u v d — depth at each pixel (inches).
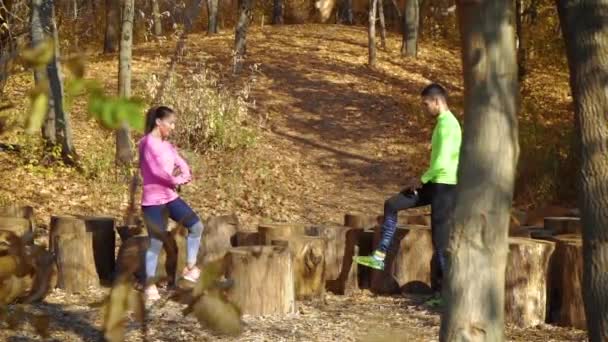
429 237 410.9
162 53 1152.2
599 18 214.8
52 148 698.2
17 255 78.3
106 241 431.8
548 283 365.1
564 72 1252.5
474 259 171.3
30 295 81.5
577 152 221.8
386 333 85.7
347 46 1293.1
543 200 712.4
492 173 169.8
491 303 172.4
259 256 354.0
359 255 422.0
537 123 839.7
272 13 1733.5
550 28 1291.8
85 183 677.9
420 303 390.9
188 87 858.8
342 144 884.0
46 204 640.4
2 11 524.1
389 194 766.5
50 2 550.3
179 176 357.7
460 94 1092.5
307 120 948.6
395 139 907.4
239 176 749.9
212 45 1232.8
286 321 350.3
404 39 1277.1
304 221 675.4
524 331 349.1
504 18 168.1
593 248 216.5
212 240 429.1
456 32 1430.9
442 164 369.7
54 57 65.5
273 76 1082.1
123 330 71.0
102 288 404.5
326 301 395.9
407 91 1091.9
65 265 395.5
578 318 352.2
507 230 173.2
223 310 71.1
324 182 778.2
